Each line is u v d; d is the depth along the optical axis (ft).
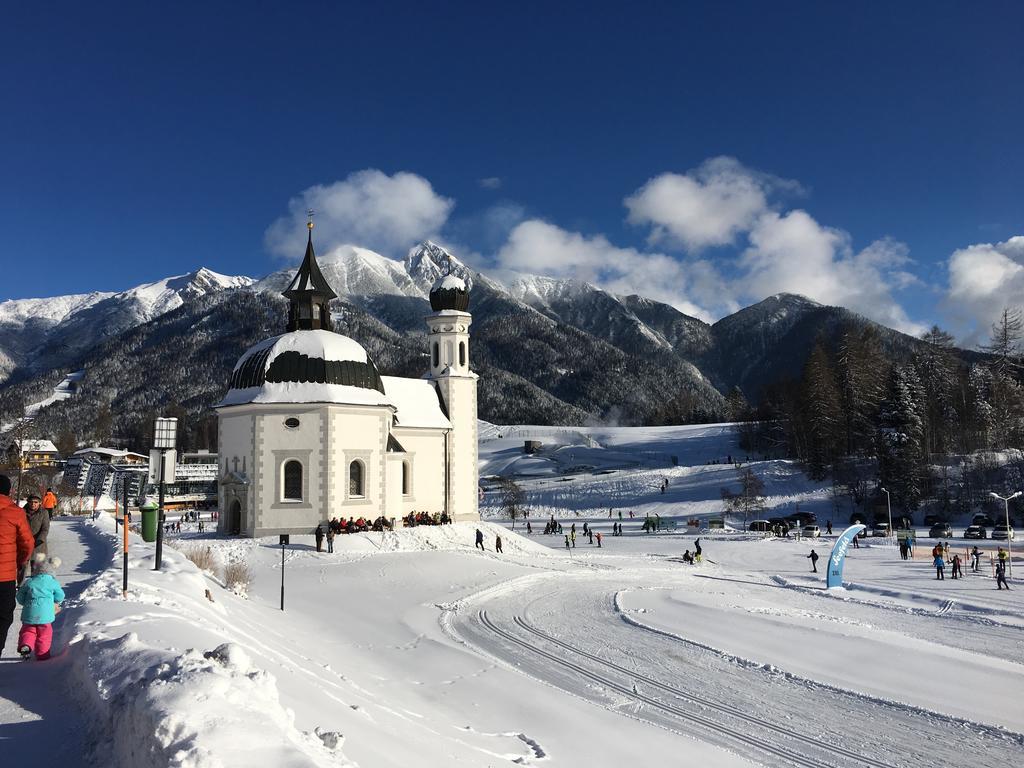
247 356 226.58
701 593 162.61
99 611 60.49
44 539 66.39
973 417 390.83
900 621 133.49
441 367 265.95
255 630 87.51
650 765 64.69
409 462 249.75
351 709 51.62
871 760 70.23
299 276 237.66
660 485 408.46
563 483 437.99
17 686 42.86
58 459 495.82
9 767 32.17
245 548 195.00
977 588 164.86
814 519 323.98
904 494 322.75
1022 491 316.60
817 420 391.04
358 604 140.15
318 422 213.25
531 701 80.64
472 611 138.62
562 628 124.77
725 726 78.54
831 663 102.63
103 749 33.50
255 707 32.73
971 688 91.45
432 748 49.65
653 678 95.61
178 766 26.81
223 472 221.66
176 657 39.55
